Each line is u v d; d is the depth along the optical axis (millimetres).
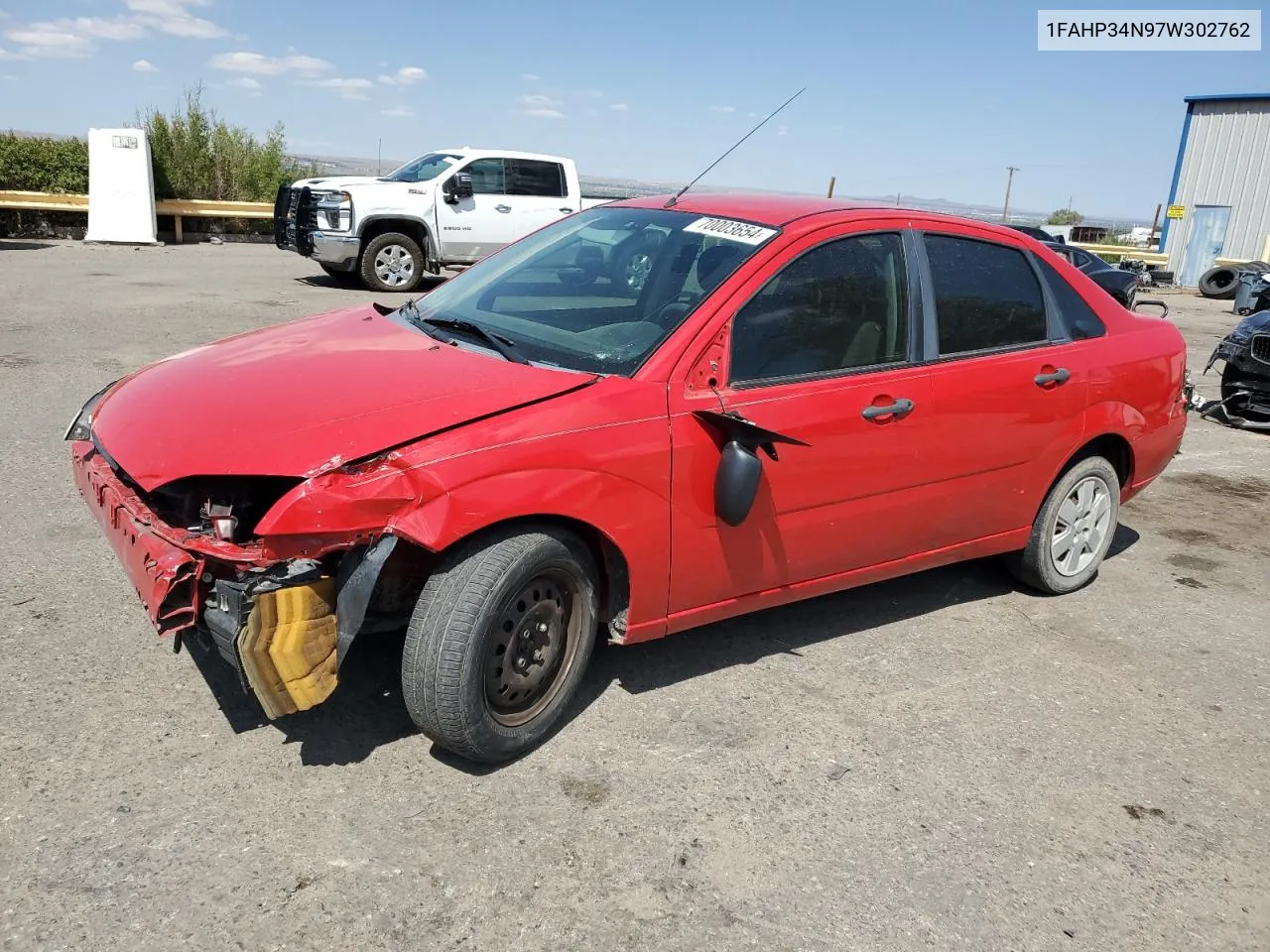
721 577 3475
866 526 3830
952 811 3092
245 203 19172
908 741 3463
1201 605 4891
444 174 14039
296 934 2387
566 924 2494
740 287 3434
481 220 14367
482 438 2838
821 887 2711
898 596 4738
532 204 14781
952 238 4094
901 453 3805
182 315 10336
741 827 2924
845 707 3650
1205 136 26641
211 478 2830
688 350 3295
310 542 2633
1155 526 6109
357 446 2729
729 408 3324
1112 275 17516
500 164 14484
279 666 2625
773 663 3938
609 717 3443
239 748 3076
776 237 3588
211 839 2672
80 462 3357
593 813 2924
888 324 3818
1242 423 8906
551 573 3086
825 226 3701
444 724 2904
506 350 3387
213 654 3580
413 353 3404
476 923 2473
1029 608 4707
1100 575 5203
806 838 2904
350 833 2744
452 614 2832
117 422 3148
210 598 2729
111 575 4160
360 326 3834
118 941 2316
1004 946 2566
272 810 2807
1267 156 25734
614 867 2709
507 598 2920
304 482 2641
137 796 2812
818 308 3621
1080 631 4492
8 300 10539
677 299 3469
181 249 17844
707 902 2613
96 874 2510
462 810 2881
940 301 3973
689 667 3848
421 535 2695
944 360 3955
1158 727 3701
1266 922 2740
